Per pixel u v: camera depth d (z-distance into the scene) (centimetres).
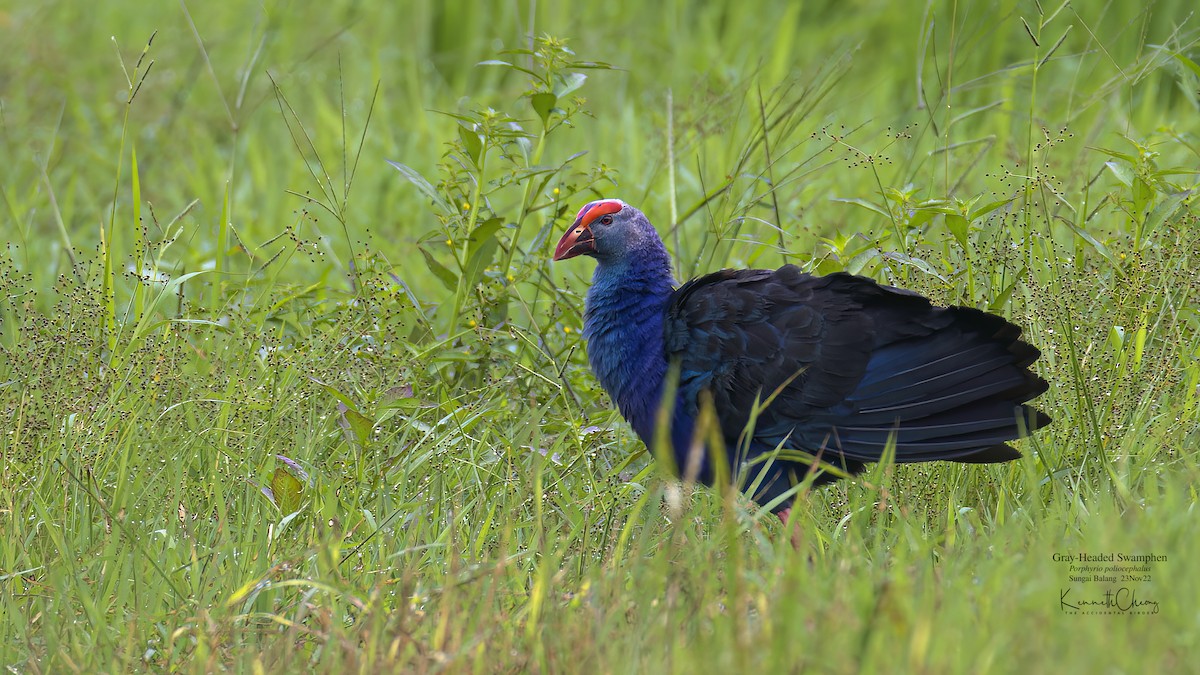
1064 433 992
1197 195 1105
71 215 1622
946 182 1165
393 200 1670
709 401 766
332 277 1480
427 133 1788
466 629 746
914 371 913
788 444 944
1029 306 1044
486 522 894
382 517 936
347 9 2258
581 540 908
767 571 799
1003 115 1692
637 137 1731
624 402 1016
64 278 1178
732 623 677
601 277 1016
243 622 809
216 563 859
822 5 2208
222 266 1331
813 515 944
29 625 802
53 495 948
